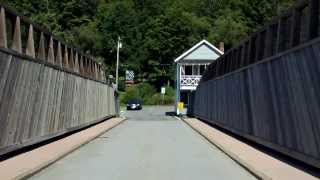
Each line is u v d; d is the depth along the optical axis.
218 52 67.75
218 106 34.53
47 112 22.06
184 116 61.44
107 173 13.88
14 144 16.91
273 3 117.38
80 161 16.78
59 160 16.98
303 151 14.41
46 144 22.02
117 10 131.12
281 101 16.77
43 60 21.06
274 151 18.98
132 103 85.50
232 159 17.58
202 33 125.19
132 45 128.75
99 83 42.38
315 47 13.29
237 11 128.50
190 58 67.75
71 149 19.77
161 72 122.50
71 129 28.45
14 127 16.94
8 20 18.69
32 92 19.34
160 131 34.22
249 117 22.75
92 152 19.83
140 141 25.52
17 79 17.22
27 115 18.62
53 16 89.75
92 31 116.12
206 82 43.50
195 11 135.75
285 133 16.33
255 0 122.19
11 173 12.73
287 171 13.60
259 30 21.30
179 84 67.62
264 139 19.52
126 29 129.75
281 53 16.61
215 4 136.25
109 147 22.06
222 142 23.75
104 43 126.75
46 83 21.80
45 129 21.72
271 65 18.17
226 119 30.33
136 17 132.88
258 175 12.99
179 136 29.36
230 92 28.72
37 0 88.44
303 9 15.87
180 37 123.38
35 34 22.25
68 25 109.44
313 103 13.44
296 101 15.02
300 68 14.59
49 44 23.70
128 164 15.99
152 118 58.38
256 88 21.02
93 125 39.59
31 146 20.61
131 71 118.38
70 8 110.06
